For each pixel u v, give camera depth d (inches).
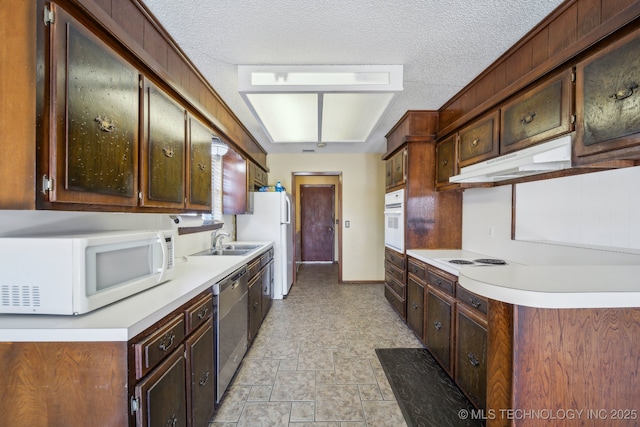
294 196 192.4
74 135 35.4
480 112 79.7
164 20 58.6
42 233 45.6
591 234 62.9
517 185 83.8
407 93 95.7
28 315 38.7
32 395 35.2
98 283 41.0
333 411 67.5
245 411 67.4
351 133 131.9
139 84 49.3
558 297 35.8
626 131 41.8
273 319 125.6
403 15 57.6
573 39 52.7
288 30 62.5
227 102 101.7
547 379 38.8
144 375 38.4
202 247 113.8
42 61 32.0
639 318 39.1
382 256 190.1
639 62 39.9
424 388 76.4
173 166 61.1
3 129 31.9
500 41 66.5
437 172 110.3
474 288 42.2
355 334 110.0
